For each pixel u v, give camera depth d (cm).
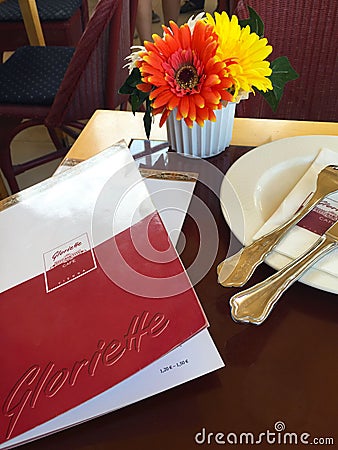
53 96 144
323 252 53
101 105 136
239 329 49
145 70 60
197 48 60
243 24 69
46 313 47
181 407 44
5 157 157
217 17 64
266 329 49
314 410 43
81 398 41
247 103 100
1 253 54
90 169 62
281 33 101
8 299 49
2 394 41
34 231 56
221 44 63
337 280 51
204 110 60
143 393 43
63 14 186
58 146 184
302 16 98
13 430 39
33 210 58
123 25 126
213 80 59
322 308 51
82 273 50
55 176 63
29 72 155
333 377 45
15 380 42
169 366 45
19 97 145
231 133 74
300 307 51
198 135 68
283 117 109
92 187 60
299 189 63
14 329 46
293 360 47
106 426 43
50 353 44
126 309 46
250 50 62
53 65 158
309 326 49
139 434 42
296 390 45
